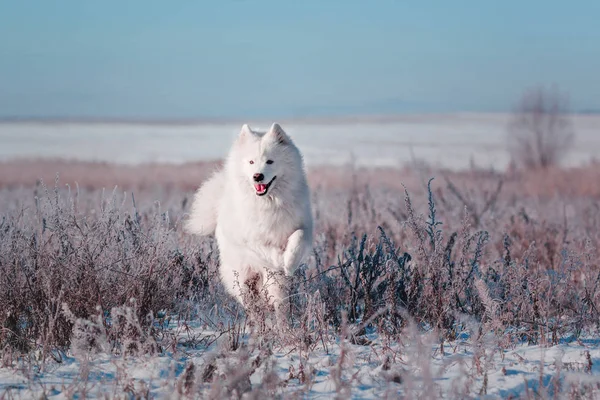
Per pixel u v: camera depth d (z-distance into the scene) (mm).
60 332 5121
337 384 4055
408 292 5848
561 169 25250
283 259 6312
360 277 6035
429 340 4484
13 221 6133
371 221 9578
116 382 4117
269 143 6305
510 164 23141
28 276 5426
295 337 5262
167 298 5832
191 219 7277
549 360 4816
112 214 6168
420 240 5953
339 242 8289
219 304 6457
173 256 6164
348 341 5297
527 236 9344
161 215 6645
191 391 3822
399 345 5031
